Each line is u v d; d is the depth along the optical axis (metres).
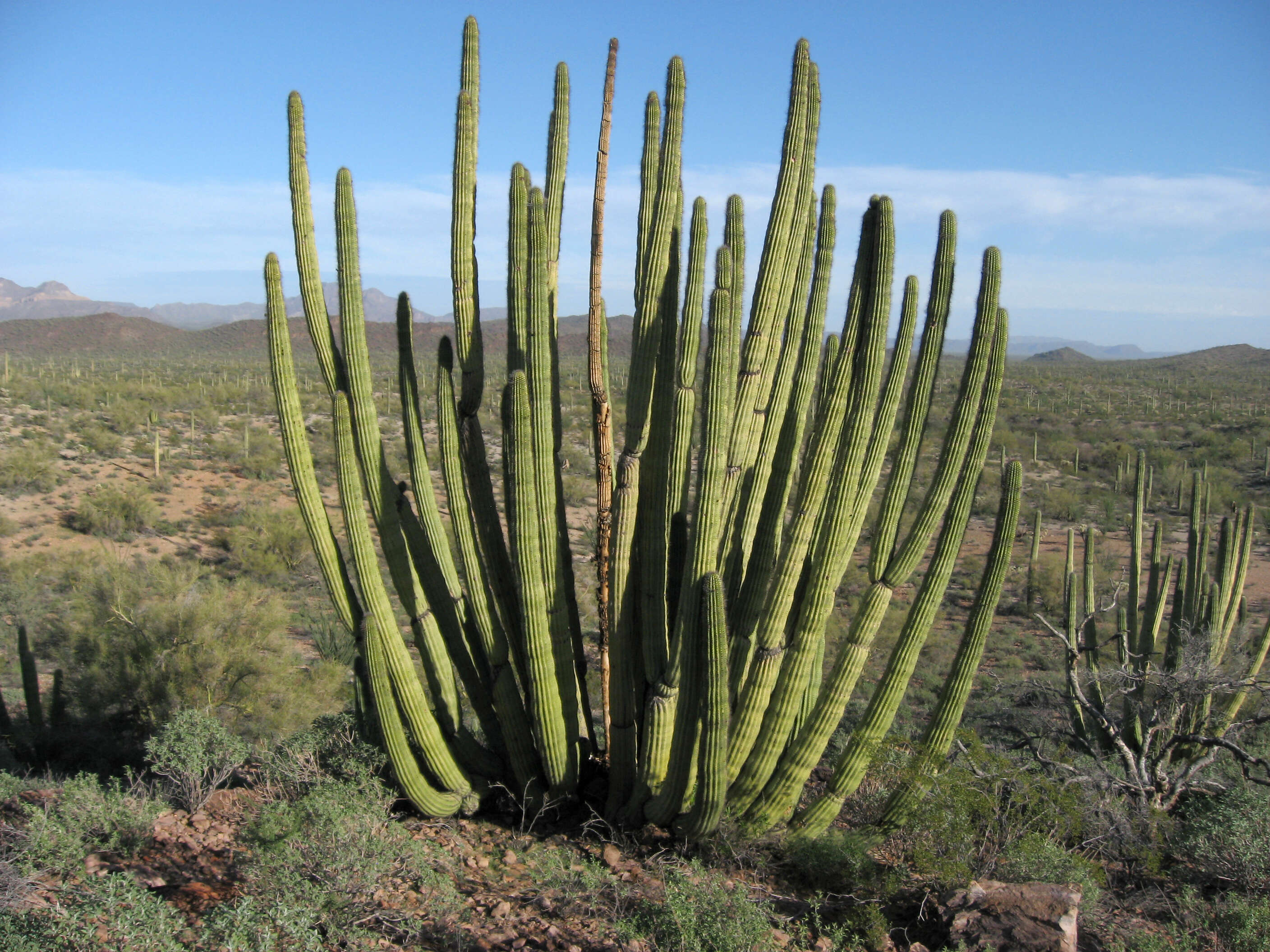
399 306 7.04
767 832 6.39
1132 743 10.23
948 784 6.22
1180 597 11.05
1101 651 15.68
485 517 7.40
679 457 6.46
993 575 6.13
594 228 7.65
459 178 7.03
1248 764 8.68
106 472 36.03
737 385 6.58
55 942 4.11
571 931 5.30
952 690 6.32
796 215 6.44
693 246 6.16
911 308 6.06
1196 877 6.67
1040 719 11.44
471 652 7.67
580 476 38.81
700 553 5.85
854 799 7.23
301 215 6.63
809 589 6.18
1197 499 11.90
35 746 12.02
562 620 6.81
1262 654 11.87
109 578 13.35
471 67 7.08
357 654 7.77
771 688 6.33
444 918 5.25
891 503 6.15
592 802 7.54
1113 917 5.95
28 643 12.50
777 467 6.61
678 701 6.08
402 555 6.96
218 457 41.53
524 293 6.64
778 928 5.54
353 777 7.05
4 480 31.92
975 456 5.96
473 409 7.32
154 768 7.36
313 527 6.84
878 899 5.79
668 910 5.09
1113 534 33.47
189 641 12.50
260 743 8.90
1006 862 6.02
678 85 6.60
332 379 6.78
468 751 7.48
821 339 6.72
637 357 6.46
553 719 6.90
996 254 5.82
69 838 5.96
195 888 5.67
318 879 5.08
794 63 6.37
